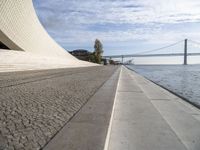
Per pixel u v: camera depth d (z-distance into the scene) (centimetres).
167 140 248
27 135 231
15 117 299
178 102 502
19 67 1544
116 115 351
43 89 596
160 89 761
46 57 2286
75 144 203
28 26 2694
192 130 288
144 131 276
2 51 1429
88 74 1441
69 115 317
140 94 572
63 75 1248
